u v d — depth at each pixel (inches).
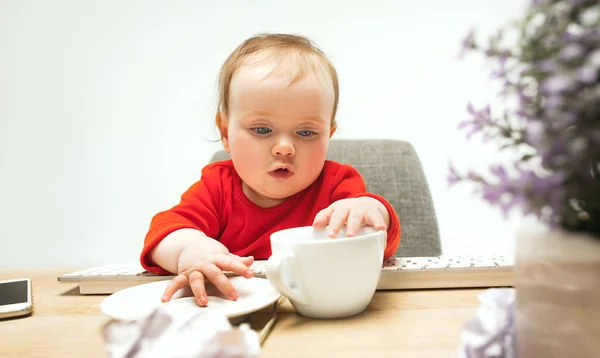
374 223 23.7
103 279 25.5
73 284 28.2
